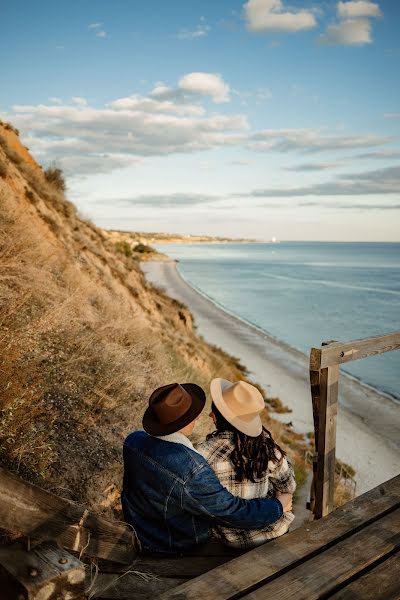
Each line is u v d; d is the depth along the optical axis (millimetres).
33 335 5145
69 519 2203
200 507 2455
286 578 2307
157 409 2508
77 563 1881
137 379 6660
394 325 62219
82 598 1878
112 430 5039
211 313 64250
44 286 7184
